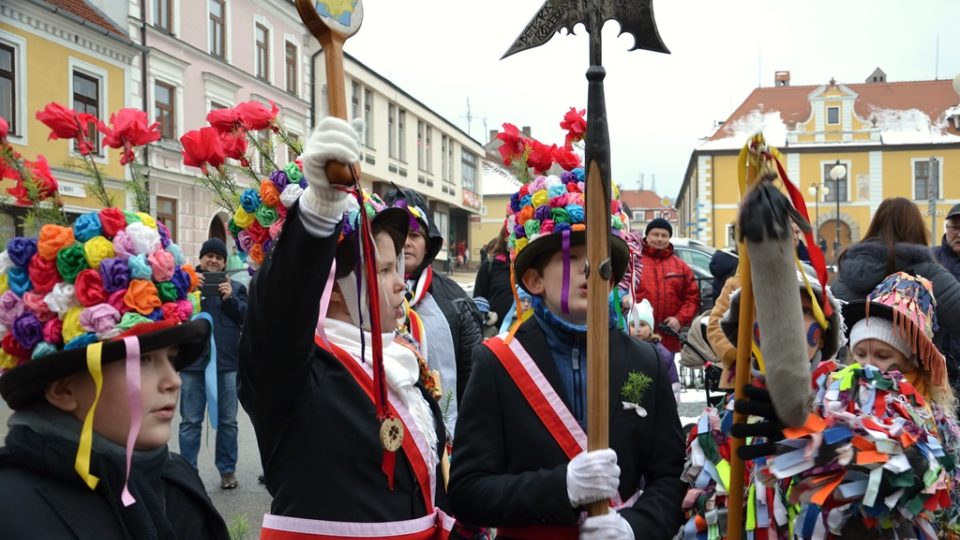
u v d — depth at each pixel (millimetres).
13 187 1655
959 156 41250
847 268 3729
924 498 1753
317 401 1931
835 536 1823
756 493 1948
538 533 2010
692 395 7035
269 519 1942
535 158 2695
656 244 5895
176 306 1548
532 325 2227
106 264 1474
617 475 1851
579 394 2131
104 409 1461
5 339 1481
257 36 22484
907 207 3727
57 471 1413
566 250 2133
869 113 43375
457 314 3453
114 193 1902
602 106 1848
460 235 40938
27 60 14523
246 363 1823
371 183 27734
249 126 2309
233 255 8055
